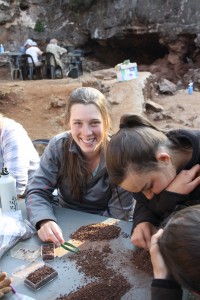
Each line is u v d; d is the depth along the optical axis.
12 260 1.46
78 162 1.92
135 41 13.28
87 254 1.47
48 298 1.23
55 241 1.55
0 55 12.35
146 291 1.24
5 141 2.25
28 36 13.67
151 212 1.54
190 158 1.31
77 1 13.53
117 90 8.35
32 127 7.48
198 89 10.98
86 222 1.74
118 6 12.93
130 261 1.41
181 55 12.34
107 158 1.25
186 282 0.88
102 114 1.85
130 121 1.30
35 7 13.65
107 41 13.65
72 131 1.86
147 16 12.35
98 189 1.99
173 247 0.89
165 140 1.27
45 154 2.00
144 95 8.54
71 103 1.86
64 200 2.12
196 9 11.66
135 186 1.23
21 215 1.75
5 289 1.23
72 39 14.01
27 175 2.23
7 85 8.63
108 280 1.30
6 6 13.16
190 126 7.71
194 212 0.93
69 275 1.34
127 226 1.68
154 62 13.13
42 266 1.39
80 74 12.20
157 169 1.20
